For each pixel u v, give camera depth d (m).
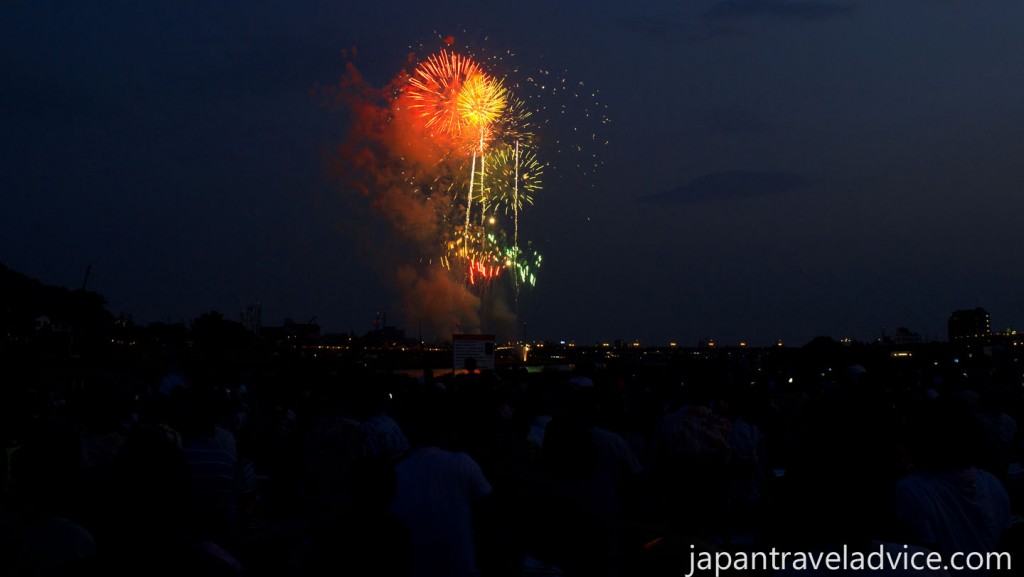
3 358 13.58
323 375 11.83
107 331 85.19
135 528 3.52
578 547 4.60
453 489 5.47
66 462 4.55
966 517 4.36
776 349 57.72
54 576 3.54
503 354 66.00
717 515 8.30
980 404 11.95
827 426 3.33
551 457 5.66
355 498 4.51
